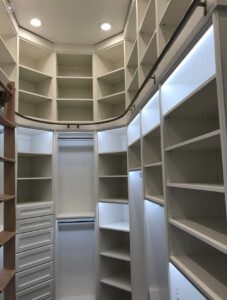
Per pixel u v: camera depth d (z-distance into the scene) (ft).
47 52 13.91
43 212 12.67
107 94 14.61
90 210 14.60
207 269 5.35
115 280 12.87
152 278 9.35
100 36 13.51
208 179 6.54
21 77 13.74
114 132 14.14
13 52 11.98
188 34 4.97
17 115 11.76
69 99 13.83
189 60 5.56
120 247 13.98
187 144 5.50
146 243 9.44
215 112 6.36
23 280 11.57
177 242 6.36
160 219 9.51
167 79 6.66
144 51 9.77
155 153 9.42
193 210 6.50
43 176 13.82
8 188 7.75
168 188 6.49
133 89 12.42
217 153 6.64
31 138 14.38
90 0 10.88
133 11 10.82
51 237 12.88
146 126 9.28
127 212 14.56
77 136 14.62
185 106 5.77
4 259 7.48
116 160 14.58
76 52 14.10
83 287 13.84
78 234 14.28
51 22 12.23
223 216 6.53
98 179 13.66
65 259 13.98
